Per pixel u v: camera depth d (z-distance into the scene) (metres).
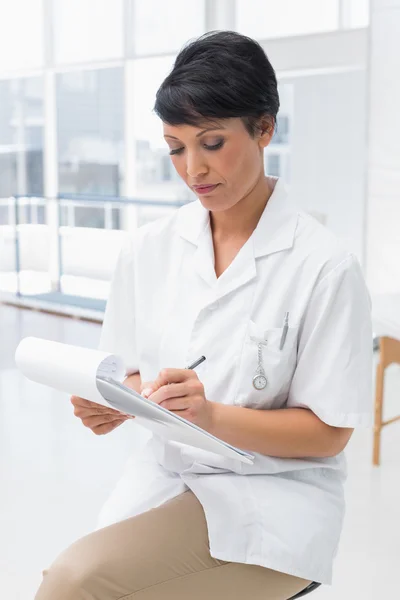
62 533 2.52
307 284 1.22
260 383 1.21
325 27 5.52
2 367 4.59
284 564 1.13
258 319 1.24
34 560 2.35
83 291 6.57
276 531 1.14
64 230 6.65
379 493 2.84
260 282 1.25
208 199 1.20
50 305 6.33
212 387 1.24
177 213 1.37
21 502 2.75
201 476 1.22
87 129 6.81
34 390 4.13
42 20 6.74
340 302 1.20
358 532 2.53
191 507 1.18
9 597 2.15
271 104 1.17
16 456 3.19
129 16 6.33
